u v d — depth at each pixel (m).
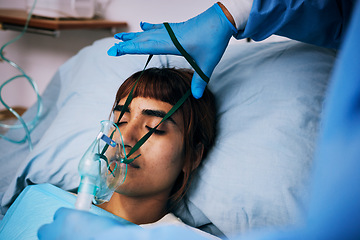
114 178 0.95
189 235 0.51
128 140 1.07
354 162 0.37
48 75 2.62
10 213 1.09
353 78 0.39
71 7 2.09
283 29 1.17
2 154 1.66
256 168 1.12
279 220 1.08
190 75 1.21
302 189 1.08
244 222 1.12
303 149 1.13
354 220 0.38
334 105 0.40
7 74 2.70
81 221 0.58
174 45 1.08
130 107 1.13
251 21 1.07
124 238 0.52
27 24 2.06
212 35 1.06
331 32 1.17
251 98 1.25
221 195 1.14
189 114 1.16
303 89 1.21
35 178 1.30
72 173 1.29
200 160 1.21
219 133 1.24
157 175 1.10
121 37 1.15
